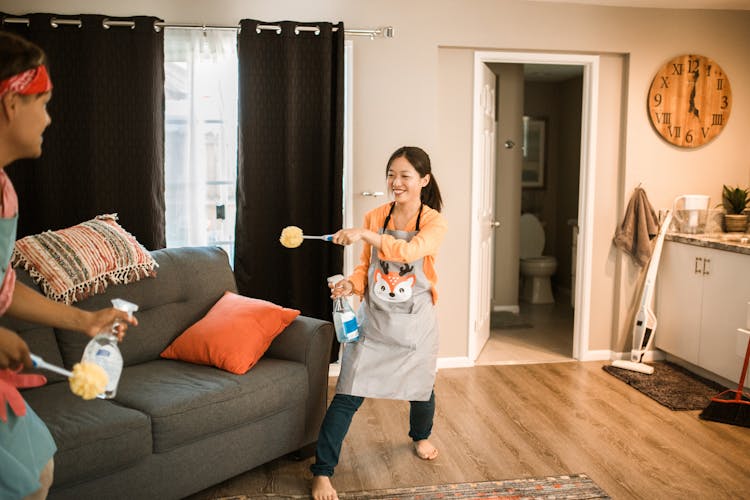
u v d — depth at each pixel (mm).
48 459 1338
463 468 2746
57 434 1956
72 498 2000
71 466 1949
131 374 2553
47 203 3484
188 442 2309
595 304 4387
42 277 2486
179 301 2951
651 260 4160
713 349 3814
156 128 3496
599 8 4086
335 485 2586
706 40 4242
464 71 4051
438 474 2688
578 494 2521
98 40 3408
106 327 1415
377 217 2652
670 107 4230
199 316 2971
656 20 4164
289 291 3754
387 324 2508
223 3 3643
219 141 3750
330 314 3816
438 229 2498
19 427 1246
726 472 2725
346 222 3918
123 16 3527
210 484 2404
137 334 2729
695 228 4191
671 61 4199
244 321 2719
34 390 2355
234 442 2461
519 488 2562
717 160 4352
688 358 4062
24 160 3480
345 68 3818
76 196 3514
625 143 4242
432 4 3873
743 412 3262
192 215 3746
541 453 2902
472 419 3314
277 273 3771
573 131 6629
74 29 3428
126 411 2168
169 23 3609
